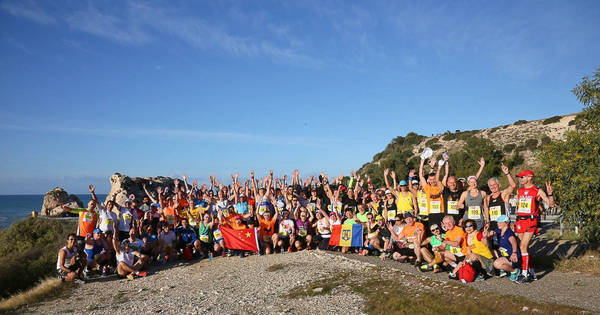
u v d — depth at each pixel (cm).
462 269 860
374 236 1238
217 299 941
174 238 1502
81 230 1378
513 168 4438
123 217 1462
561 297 711
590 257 1075
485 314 638
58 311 973
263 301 879
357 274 1004
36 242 2162
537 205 854
